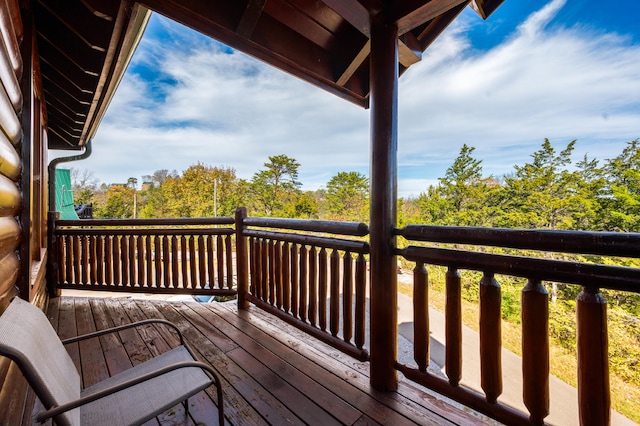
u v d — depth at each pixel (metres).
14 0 1.55
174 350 1.56
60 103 3.79
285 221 2.49
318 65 2.26
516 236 1.20
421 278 1.58
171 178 27.83
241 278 3.15
